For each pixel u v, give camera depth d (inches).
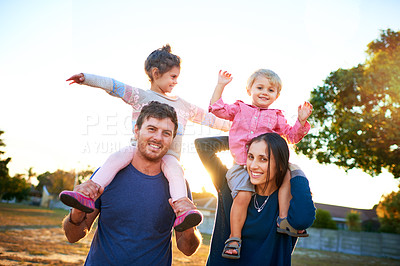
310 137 604.1
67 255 371.2
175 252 509.4
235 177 90.7
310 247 970.1
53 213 1441.9
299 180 81.6
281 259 83.0
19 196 3046.3
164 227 87.0
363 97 579.5
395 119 549.0
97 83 93.0
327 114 617.9
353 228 1251.8
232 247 83.1
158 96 103.3
